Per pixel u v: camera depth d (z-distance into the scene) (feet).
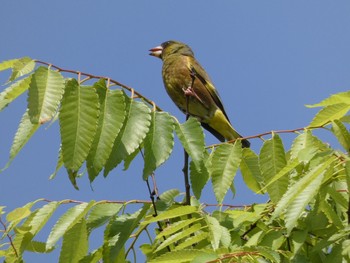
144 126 21.44
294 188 17.02
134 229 21.93
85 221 20.86
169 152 21.83
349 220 19.92
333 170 18.54
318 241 20.76
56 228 20.18
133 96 21.91
